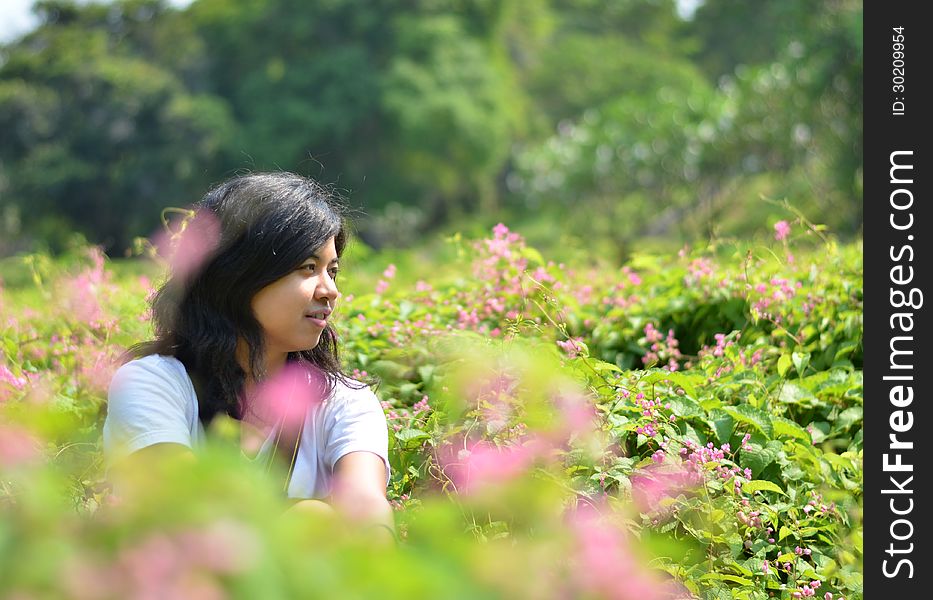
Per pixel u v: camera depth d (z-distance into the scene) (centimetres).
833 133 2183
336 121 3600
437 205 4125
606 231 2519
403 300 484
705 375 397
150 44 4053
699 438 343
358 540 95
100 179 3509
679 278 503
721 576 278
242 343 258
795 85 2250
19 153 3553
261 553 89
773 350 417
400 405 374
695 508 296
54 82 3584
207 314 255
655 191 2530
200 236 256
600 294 506
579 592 111
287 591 89
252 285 253
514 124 4162
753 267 479
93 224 3572
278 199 256
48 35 3919
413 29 3791
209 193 266
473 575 98
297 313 256
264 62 3822
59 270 552
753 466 334
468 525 251
